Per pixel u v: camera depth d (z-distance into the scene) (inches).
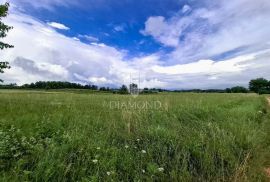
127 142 222.8
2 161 156.8
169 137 233.0
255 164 185.9
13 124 245.6
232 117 374.3
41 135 218.1
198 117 372.2
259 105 699.4
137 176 156.3
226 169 176.7
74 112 354.0
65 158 167.5
